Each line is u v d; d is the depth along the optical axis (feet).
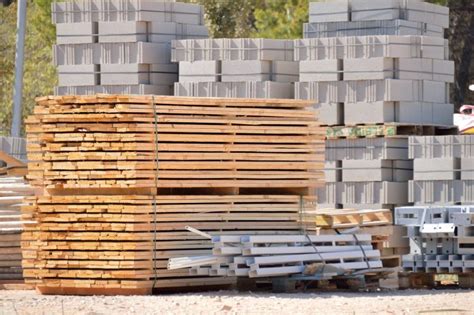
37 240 60.13
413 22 78.13
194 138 59.36
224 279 60.64
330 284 62.08
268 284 61.46
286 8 127.85
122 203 58.75
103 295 59.11
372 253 61.72
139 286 58.54
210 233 59.52
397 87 72.69
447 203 70.44
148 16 78.48
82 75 79.25
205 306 52.70
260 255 58.08
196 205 59.57
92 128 58.85
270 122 60.85
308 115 61.57
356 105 73.15
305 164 61.31
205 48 76.13
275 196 60.95
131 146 58.23
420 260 62.69
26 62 132.36
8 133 126.62
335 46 73.77
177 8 79.61
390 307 51.75
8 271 65.21
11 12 134.62
